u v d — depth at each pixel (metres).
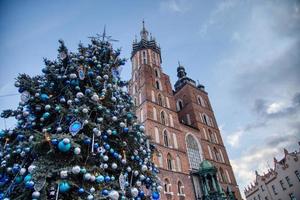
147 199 6.64
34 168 4.46
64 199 4.82
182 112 46.12
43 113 6.07
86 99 5.97
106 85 6.90
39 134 4.92
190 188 28.41
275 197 51.34
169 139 32.16
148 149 7.47
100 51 7.98
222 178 36.34
